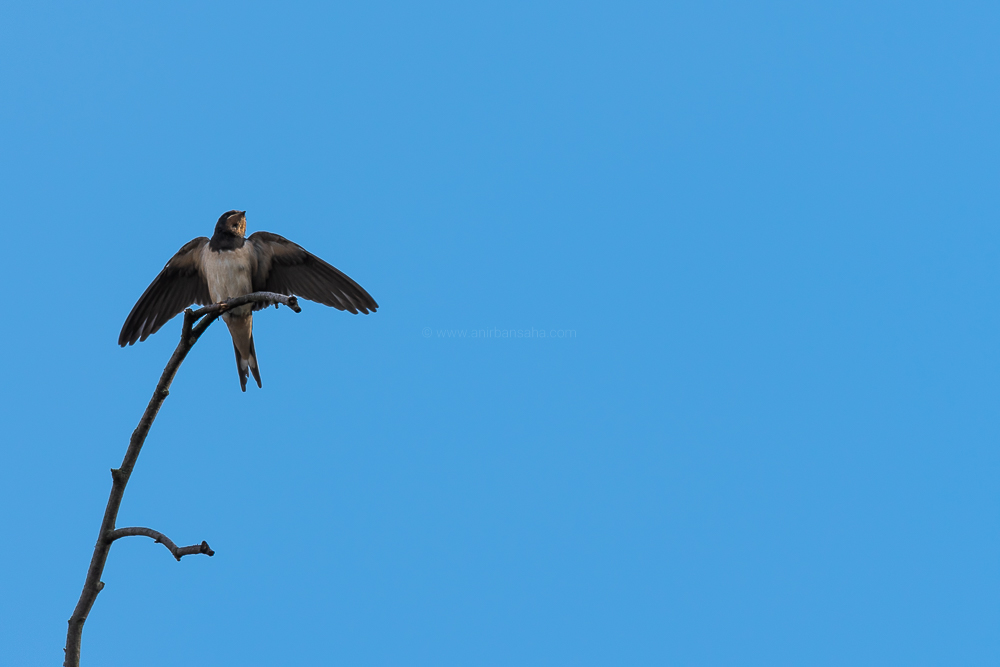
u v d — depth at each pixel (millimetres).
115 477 7031
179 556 6508
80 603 7172
